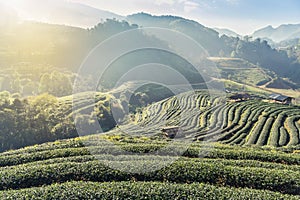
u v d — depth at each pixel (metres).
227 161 22.02
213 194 16.31
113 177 18.77
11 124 51.41
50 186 17.45
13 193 16.66
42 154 23.84
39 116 52.59
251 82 139.75
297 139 47.06
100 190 16.58
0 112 51.59
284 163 23.23
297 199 15.89
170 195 16.23
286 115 61.16
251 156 23.92
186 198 15.98
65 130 50.44
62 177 18.91
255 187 17.97
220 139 46.28
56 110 54.25
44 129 51.31
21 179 18.70
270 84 140.75
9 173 19.17
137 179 18.69
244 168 19.61
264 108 67.31
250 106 69.12
